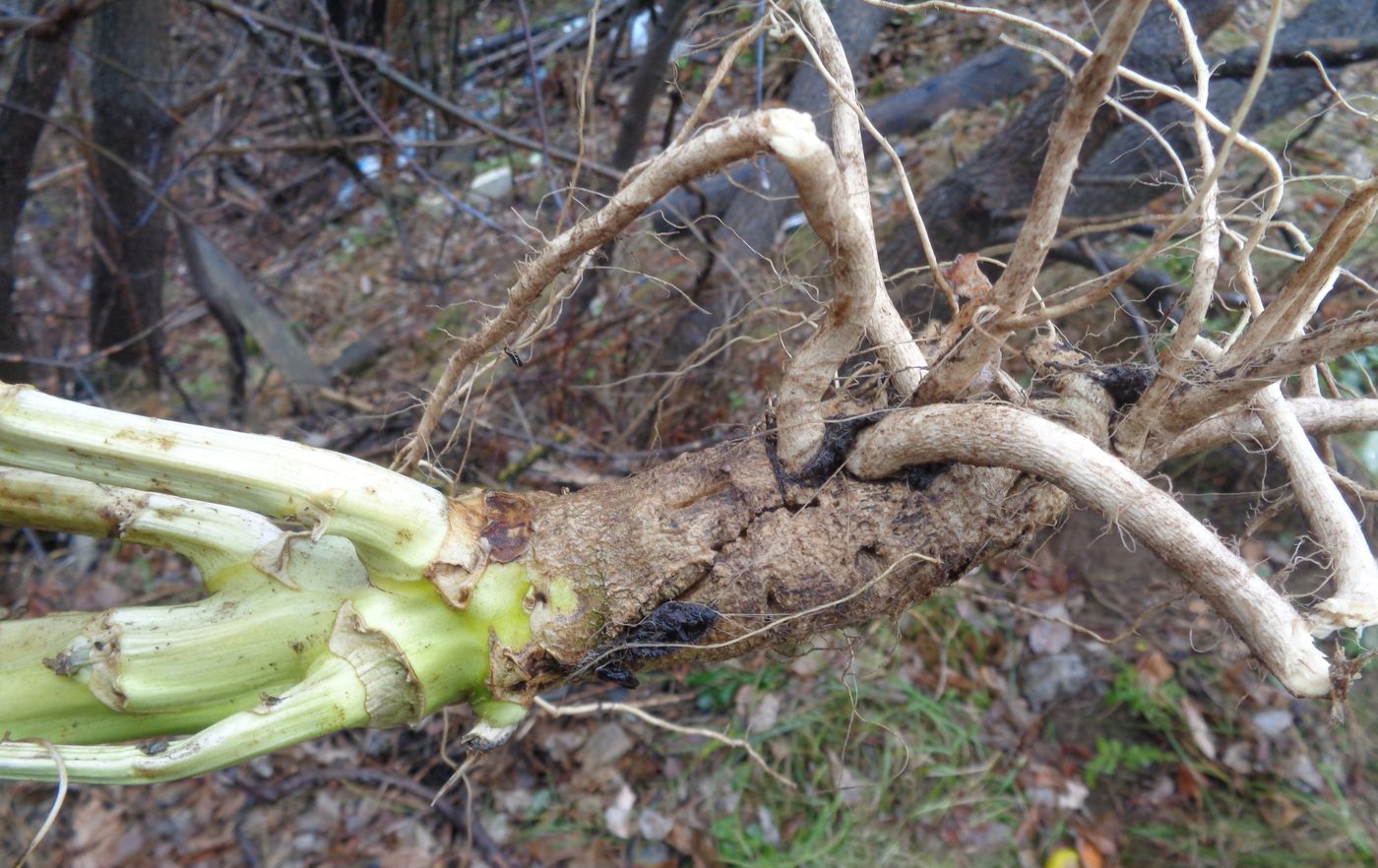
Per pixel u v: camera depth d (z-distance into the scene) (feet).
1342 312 7.37
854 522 2.71
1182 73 6.23
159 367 10.48
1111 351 6.62
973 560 2.78
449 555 2.62
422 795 7.37
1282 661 2.12
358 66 9.98
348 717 2.58
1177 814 6.70
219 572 2.78
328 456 2.54
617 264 9.42
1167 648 7.51
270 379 11.74
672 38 7.89
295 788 7.39
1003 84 10.84
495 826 7.19
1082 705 7.44
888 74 12.29
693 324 8.12
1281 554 6.97
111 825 7.36
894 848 6.72
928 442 2.55
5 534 9.09
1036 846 6.70
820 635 3.28
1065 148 2.05
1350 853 6.22
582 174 8.48
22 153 7.85
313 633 2.65
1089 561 8.14
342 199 13.91
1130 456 2.75
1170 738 7.04
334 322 12.60
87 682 2.61
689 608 2.68
